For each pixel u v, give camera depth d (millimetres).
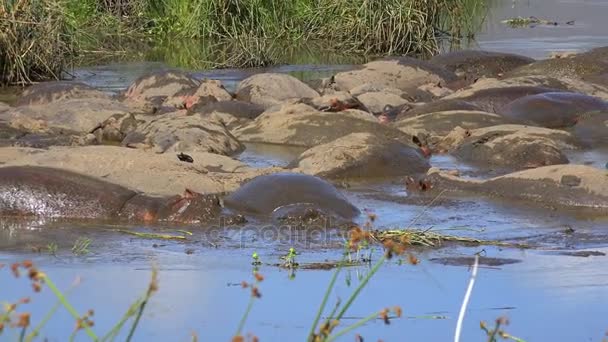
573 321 29531
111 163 43438
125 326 28828
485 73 77250
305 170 47219
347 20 94000
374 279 33250
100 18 94562
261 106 61562
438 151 52969
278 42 93688
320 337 21469
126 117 55969
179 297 31391
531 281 33094
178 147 50875
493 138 52656
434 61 78750
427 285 32688
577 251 36688
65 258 35469
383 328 29000
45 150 45844
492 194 43906
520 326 29141
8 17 73375
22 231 38594
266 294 31750
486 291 32125
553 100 60188
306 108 57188
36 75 74625
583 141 54469
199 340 27844
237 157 51938
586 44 91000
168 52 88250
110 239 37781
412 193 44656
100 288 32094
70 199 40406
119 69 79875
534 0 119875
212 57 85875
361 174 47125
